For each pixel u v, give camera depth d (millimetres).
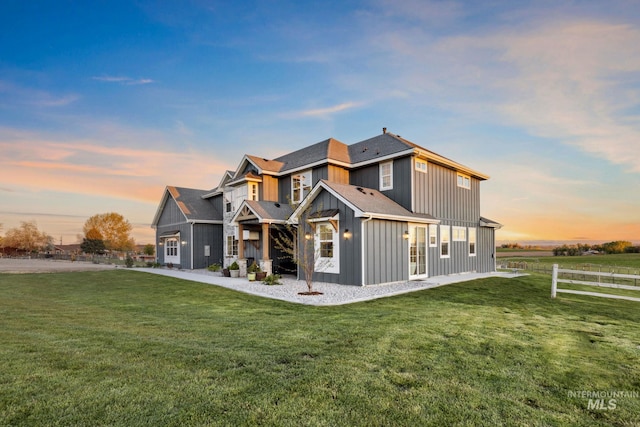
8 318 6219
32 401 2838
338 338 4969
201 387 3176
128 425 2498
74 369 3566
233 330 5457
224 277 14789
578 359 4219
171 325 5828
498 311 7355
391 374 3590
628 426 2674
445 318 6445
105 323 5934
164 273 17047
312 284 11844
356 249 11234
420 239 13766
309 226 12805
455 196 16453
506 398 3096
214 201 23031
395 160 14453
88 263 29156
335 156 15680
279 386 3230
